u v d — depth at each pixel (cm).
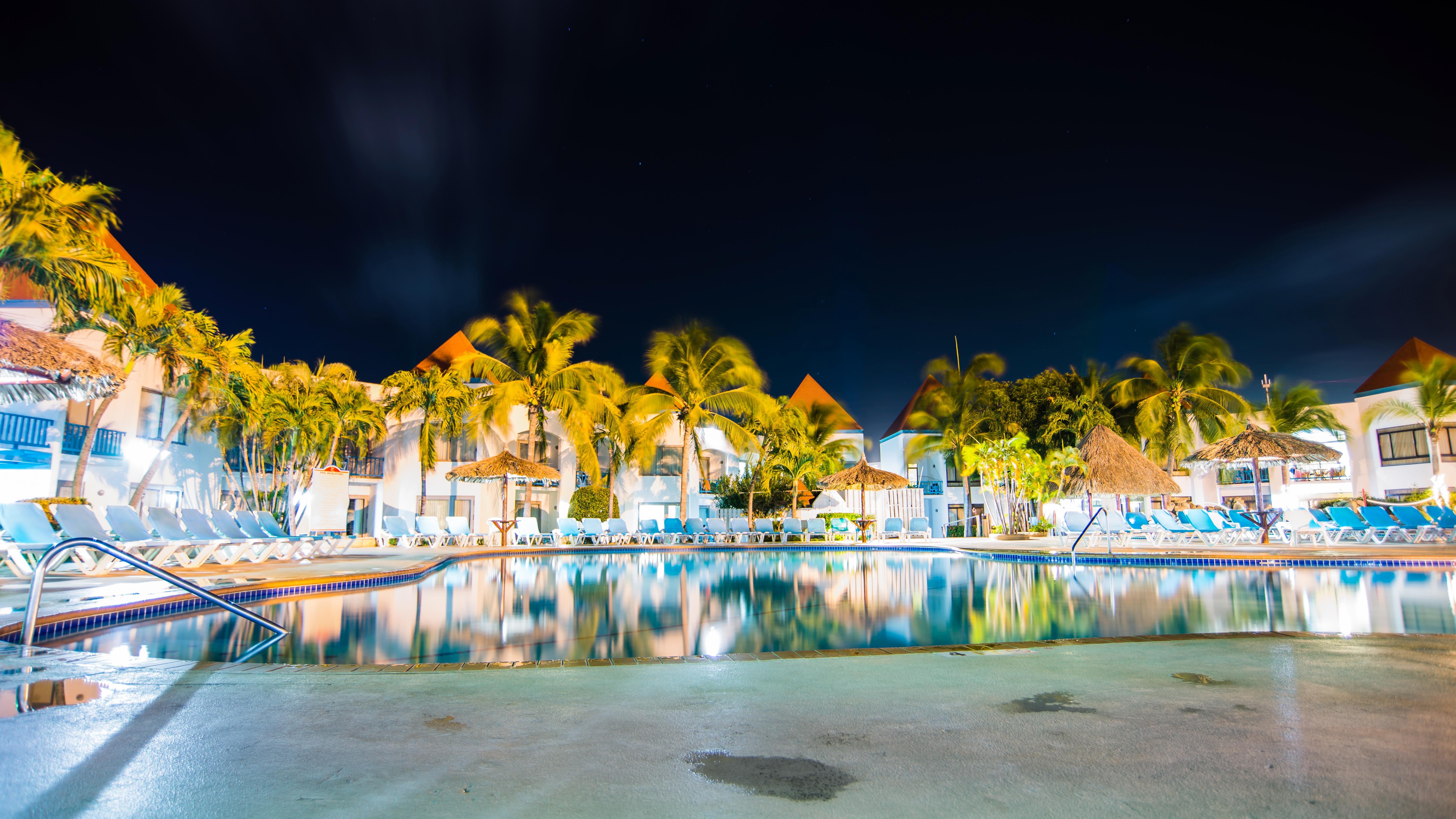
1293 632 481
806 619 650
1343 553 1295
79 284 1281
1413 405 3148
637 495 2883
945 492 3812
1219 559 1221
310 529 1694
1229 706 299
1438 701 303
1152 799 202
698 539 2481
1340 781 214
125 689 328
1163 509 2444
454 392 2434
